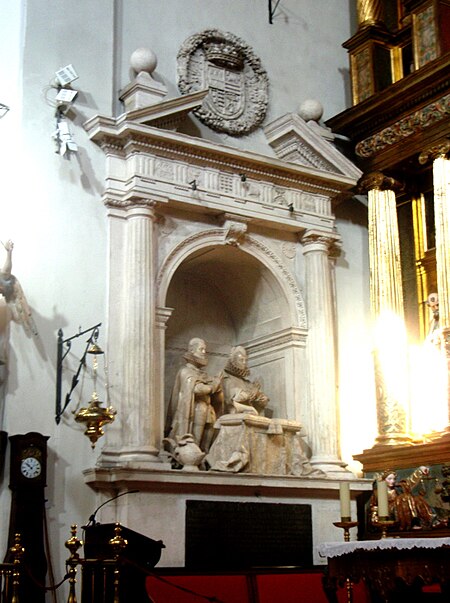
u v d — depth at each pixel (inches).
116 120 562.9
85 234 555.5
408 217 662.5
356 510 601.6
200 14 645.3
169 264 580.4
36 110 555.2
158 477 518.3
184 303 655.8
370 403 647.8
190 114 619.2
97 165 568.7
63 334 535.2
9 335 517.0
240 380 612.4
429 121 611.2
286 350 628.4
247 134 646.5
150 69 587.5
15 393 513.0
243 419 568.1
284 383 625.6
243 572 506.0
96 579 454.6
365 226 684.1
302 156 641.6
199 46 636.7
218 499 546.3
